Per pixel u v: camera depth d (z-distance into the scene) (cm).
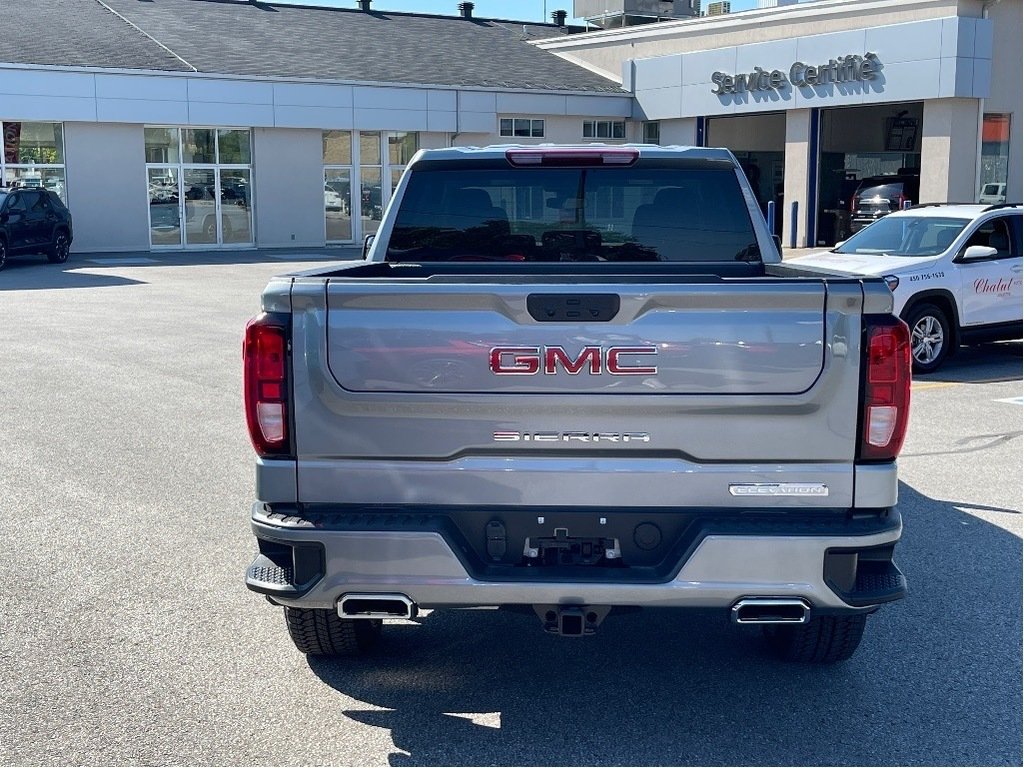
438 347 376
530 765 384
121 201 3167
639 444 378
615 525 383
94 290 2136
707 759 388
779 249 534
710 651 488
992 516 692
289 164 3400
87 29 3366
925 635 504
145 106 3081
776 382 374
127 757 388
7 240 2634
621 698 438
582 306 373
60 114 2970
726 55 3331
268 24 3853
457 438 381
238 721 417
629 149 512
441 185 530
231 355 1325
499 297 372
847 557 378
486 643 499
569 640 502
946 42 2734
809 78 3062
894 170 3234
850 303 372
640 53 3719
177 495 726
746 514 382
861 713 424
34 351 1349
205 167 3288
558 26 4791
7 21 3291
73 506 700
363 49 3772
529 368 375
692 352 372
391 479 384
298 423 383
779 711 426
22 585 561
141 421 952
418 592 379
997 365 1334
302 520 384
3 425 934
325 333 379
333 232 3522
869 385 375
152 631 504
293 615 451
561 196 529
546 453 381
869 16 2934
